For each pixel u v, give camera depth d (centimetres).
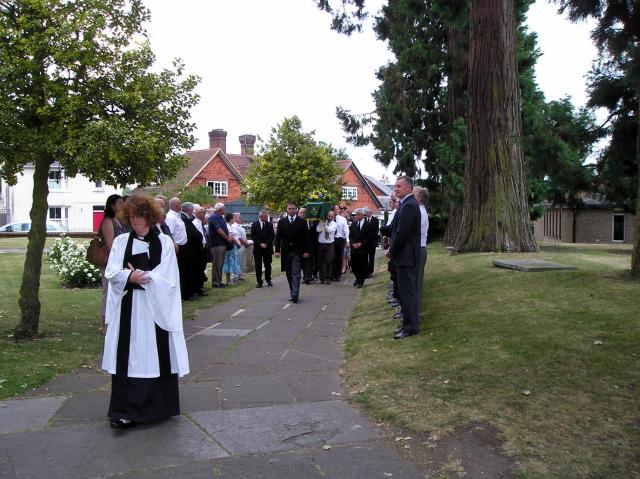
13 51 661
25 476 375
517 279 888
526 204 1327
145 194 465
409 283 703
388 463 394
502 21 1298
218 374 613
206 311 1024
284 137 3881
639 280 790
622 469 367
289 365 650
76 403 512
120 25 725
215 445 424
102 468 387
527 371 519
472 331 659
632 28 974
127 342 449
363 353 670
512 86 1310
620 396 456
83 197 5172
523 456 389
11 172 738
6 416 479
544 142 1472
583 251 1627
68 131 664
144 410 452
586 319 632
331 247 1466
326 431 450
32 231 743
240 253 1742
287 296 1220
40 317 896
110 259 457
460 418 450
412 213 698
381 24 2169
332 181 4100
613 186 1666
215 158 4869
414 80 2241
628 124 1512
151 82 719
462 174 2003
